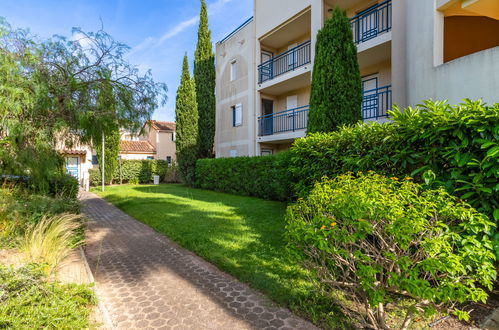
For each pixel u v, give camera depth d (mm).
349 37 7086
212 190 14812
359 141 4090
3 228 4195
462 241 2150
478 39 7473
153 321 2658
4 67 4012
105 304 2986
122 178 20984
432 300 1969
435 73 5535
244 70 15195
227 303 2975
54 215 4832
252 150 14430
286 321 2605
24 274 2572
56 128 4918
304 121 13430
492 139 2521
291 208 2932
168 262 4262
